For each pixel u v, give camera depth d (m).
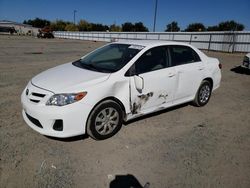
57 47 24.28
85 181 2.93
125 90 3.99
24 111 4.06
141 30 85.50
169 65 4.73
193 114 5.32
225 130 4.56
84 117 3.58
